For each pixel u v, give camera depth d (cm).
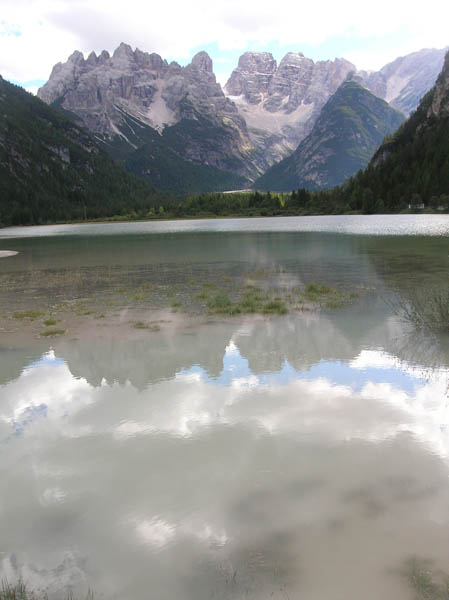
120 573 385
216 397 757
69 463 569
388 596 347
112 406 738
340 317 1291
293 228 7625
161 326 1270
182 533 431
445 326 1131
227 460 561
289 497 479
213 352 1008
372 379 807
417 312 1291
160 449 595
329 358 934
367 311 1351
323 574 371
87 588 371
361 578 366
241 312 1412
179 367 917
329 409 692
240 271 2489
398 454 556
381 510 451
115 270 2761
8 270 3005
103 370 916
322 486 496
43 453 597
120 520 455
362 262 2634
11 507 483
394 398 723
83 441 625
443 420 641
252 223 10919
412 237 4569
